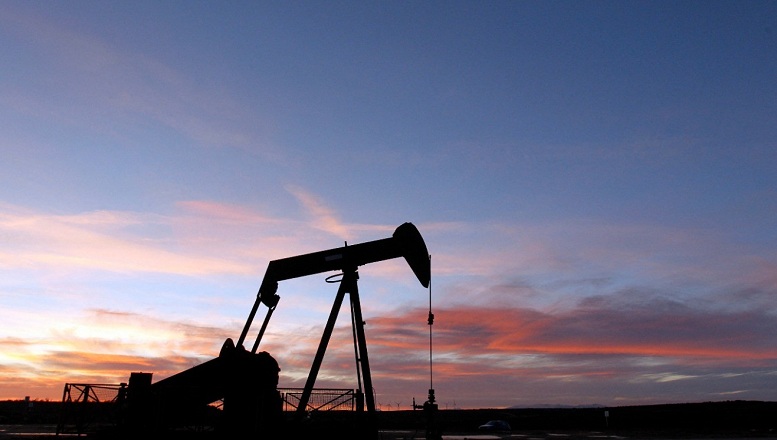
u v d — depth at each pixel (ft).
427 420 73.31
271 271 78.59
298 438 69.21
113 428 72.13
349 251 76.54
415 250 74.69
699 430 167.43
